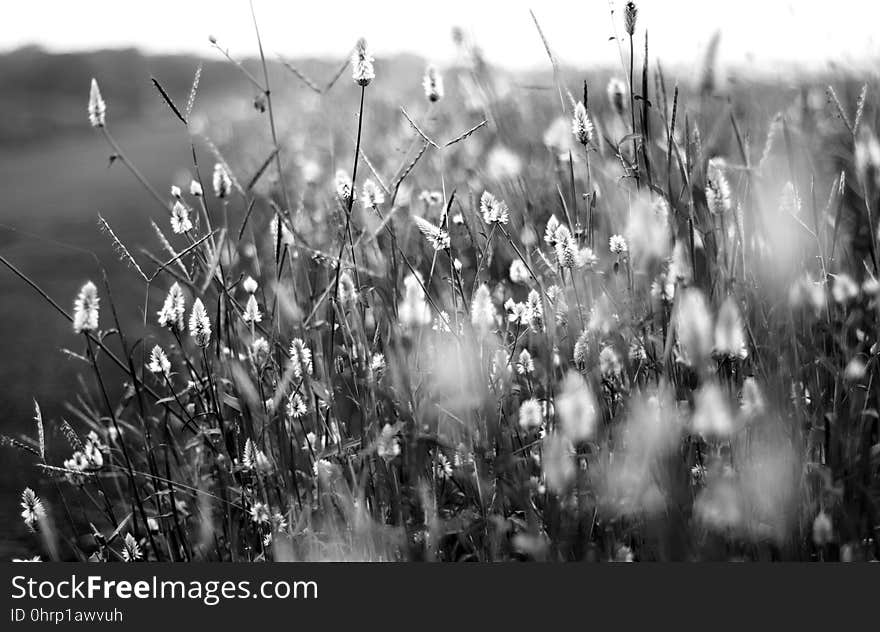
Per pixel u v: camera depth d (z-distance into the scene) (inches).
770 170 115.5
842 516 104.1
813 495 104.4
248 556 108.4
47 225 274.5
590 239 112.9
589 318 109.8
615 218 117.6
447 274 116.6
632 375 108.3
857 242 117.6
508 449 108.3
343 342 114.1
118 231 254.1
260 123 260.5
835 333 109.3
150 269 136.6
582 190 122.3
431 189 129.8
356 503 105.7
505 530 106.5
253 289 113.7
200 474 113.3
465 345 108.0
